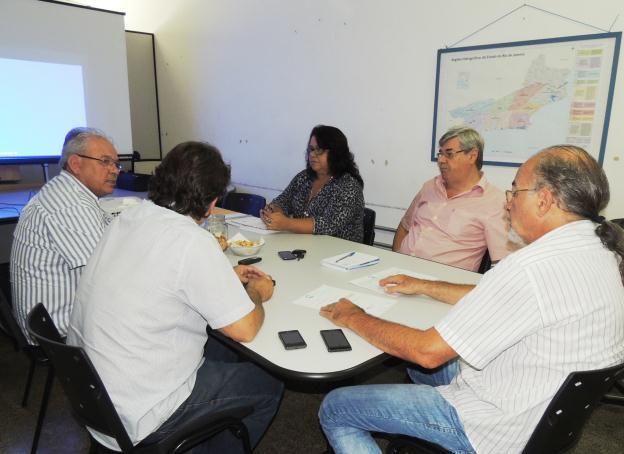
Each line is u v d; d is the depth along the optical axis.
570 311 0.89
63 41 3.56
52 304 1.60
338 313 1.28
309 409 2.05
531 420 0.93
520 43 2.46
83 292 1.13
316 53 3.43
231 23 3.99
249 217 2.66
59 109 3.61
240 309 1.12
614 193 2.32
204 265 1.07
